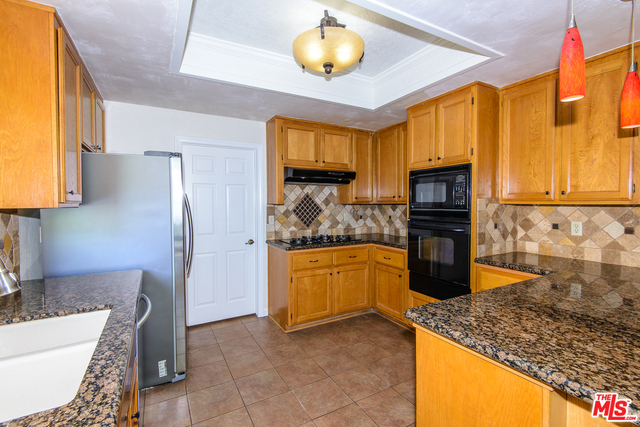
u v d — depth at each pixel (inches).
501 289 56.8
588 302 48.7
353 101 106.6
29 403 35.1
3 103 47.8
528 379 33.3
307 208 141.7
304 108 109.7
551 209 92.4
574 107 76.0
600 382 26.4
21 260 64.5
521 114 86.8
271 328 118.4
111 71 77.7
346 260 126.0
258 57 88.6
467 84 87.7
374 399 75.7
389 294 123.3
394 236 147.3
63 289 58.6
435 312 44.7
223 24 73.7
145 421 67.9
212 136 118.6
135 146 104.9
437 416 43.3
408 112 107.7
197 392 78.5
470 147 87.4
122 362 31.5
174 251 80.7
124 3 51.1
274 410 71.8
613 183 69.9
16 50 48.4
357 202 140.3
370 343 105.3
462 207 89.5
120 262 74.7
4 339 43.6
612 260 79.8
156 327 79.1
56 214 68.7
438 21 58.3
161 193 78.2
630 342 34.3
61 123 53.1
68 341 47.1
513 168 89.2
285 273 115.3
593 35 63.3
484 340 35.1
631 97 37.5
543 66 77.5
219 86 88.5
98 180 72.1
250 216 131.2
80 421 22.6
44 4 50.2
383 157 137.3
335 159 132.7
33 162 49.5
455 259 92.7
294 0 64.1
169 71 78.0
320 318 120.6
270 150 125.0
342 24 72.9
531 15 56.4
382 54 88.7
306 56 65.9
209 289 123.6
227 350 100.6
